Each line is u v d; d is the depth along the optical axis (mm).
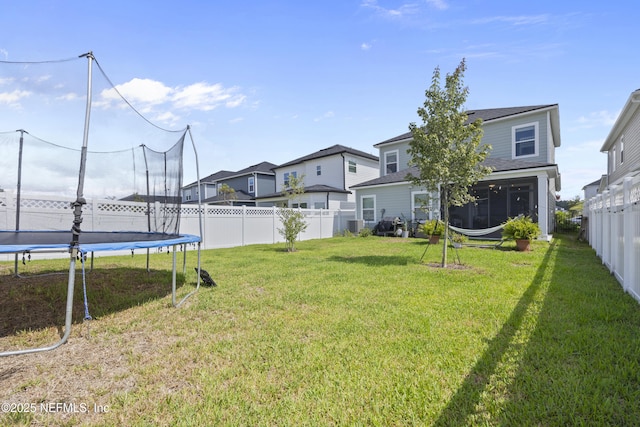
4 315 3684
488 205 14930
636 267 3826
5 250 2771
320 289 4668
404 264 6871
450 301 3955
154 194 6184
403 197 15648
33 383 2215
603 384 2018
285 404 1929
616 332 2838
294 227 10320
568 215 20781
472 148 6367
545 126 12797
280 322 3330
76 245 2885
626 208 4211
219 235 11422
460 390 2029
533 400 1895
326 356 2529
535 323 3104
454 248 9008
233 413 1859
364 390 2059
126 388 2158
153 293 4621
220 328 3205
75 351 2727
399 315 3463
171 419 1815
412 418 1786
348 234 16062
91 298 4344
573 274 5410
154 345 2828
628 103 9461
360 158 22984
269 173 28438
